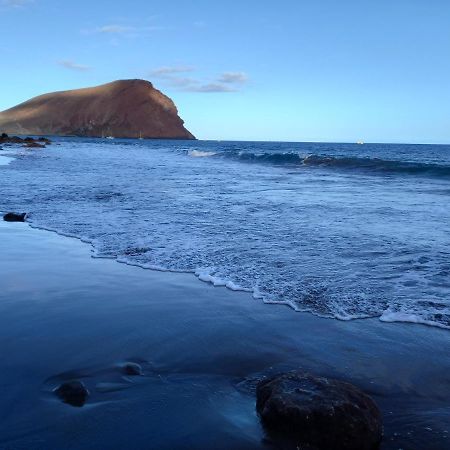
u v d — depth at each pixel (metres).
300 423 2.35
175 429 2.42
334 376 3.05
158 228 7.89
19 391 2.77
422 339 3.62
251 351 3.39
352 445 2.28
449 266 5.54
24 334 3.64
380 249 6.38
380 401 2.76
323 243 6.76
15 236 7.35
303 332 3.74
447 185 16.06
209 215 9.28
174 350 3.39
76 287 4.84
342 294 4.62
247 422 2.49
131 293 4.67
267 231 7.66
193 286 4.89
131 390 2.82
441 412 2.62
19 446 2.26
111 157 35.59
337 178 19.02
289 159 30.19
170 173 20.80
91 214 9.34
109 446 2.28
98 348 3.40
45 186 14.34
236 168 25.08
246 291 4.73
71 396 2.70
